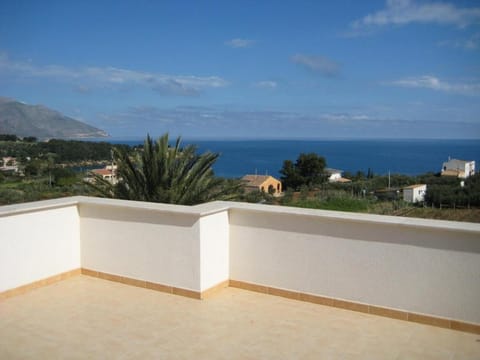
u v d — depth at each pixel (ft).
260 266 13.21
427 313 10.84
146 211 13.61
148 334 10.38
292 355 9.27
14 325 10.96
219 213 13.24
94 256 15.02
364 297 11.62
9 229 13.10
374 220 11.10
